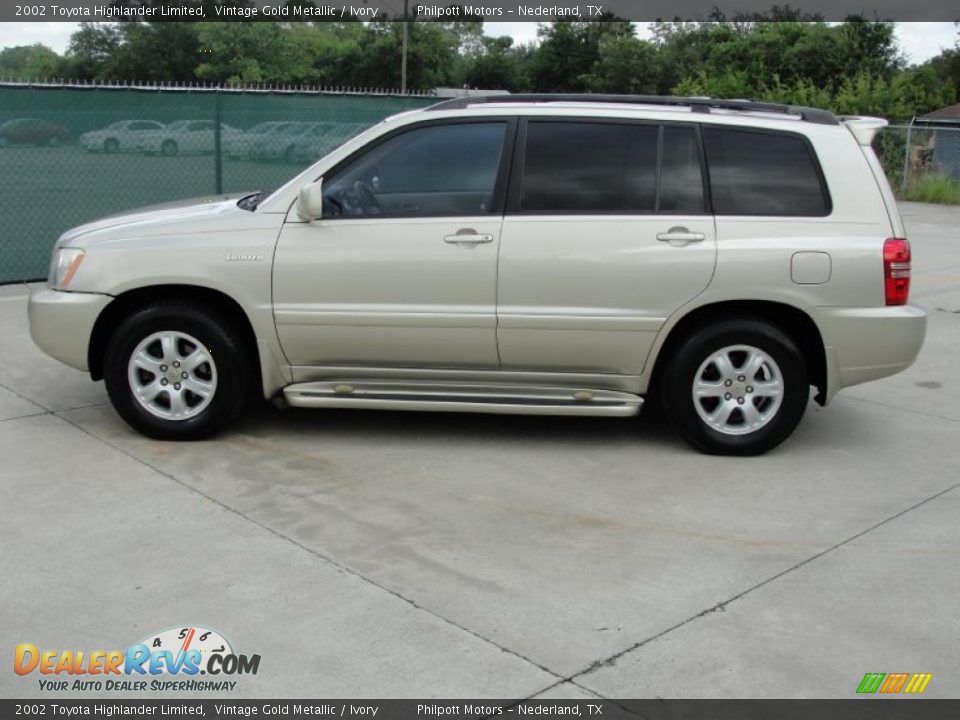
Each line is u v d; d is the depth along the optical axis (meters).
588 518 4.85
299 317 5.60
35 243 10.20
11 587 4.03
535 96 5.82
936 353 8.46
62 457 5.52
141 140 10.67
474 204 5.57
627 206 5.54
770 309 5.69
